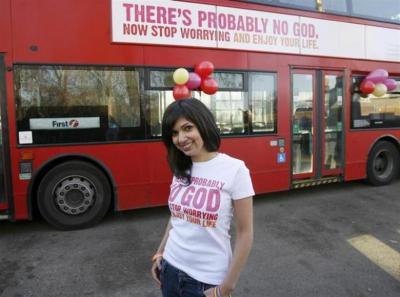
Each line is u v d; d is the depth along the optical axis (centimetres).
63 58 494
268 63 627
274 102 635
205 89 558
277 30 633
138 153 538
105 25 512
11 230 517
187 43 560
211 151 183
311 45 668
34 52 481
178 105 181
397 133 787
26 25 477
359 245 456
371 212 596
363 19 724
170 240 193
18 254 432
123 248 450
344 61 706
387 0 757
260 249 443
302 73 662
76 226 516
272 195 709
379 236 488
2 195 483
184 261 181
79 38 500
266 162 634
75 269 392
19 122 480
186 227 182
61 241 473
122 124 527
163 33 544
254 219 560
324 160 698
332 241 470
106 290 347
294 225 532
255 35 613
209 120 181
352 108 726
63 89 495
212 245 177
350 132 725
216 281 176
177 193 186
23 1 476
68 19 495
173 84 553
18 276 376
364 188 763
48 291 346
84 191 516
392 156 794
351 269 388
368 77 726
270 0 625
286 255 425
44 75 486
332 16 688
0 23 469
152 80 541
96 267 396
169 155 188
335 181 713
